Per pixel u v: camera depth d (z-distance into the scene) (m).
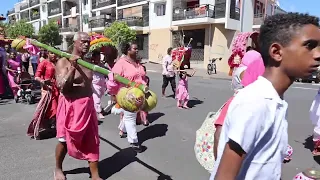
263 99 1.18
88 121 3.28
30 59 13.88
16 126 6.09
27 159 4.30
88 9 38.59
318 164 4.16
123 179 3.66
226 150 1.18
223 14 22.56
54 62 5.54
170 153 4.55
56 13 46.47
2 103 8.52
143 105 2.38
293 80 1.25
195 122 6.36
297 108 8.03
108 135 5.48
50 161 4.25
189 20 23.83
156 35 27.94
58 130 3.46
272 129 1.19
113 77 2.65
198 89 11.70
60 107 3.41
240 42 3.10
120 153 4.55
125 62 4.71
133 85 2.50
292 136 5.45
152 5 27.81
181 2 25.44
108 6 34.59
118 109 5.16
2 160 4.25
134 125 4.54
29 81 8.63
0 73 9.07
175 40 26.34
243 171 1.23
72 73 3.12
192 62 24.92
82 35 3.27
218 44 23.53
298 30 1.16
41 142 5.09
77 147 3.32
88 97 3.33
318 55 1.17
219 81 15.60
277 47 1.20
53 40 38.06
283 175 3.80
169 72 9.31
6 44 9.34
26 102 8.66
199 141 2.33
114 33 25.58
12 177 3.71
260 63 2.02
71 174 3.78
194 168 4.00
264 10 28.45
